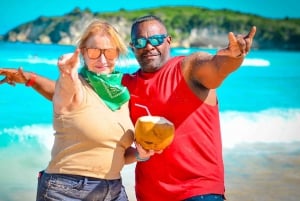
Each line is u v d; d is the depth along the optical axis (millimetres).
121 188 3443
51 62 29250
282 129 11234
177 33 70688
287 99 17531
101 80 3217
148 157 3332
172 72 3650
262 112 13789
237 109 14414
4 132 10156
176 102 3596
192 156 3602
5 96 14703
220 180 3715
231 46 2932
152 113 3635
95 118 3176
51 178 3246
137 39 3648
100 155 3225
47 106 13711
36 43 62375
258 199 6195
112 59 3336
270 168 7711
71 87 3006
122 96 3309
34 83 3701
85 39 3326
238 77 24891
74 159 3213
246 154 8672
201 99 3619
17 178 7133
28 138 9750
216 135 3715
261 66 33594
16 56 32656
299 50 68500
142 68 3725
